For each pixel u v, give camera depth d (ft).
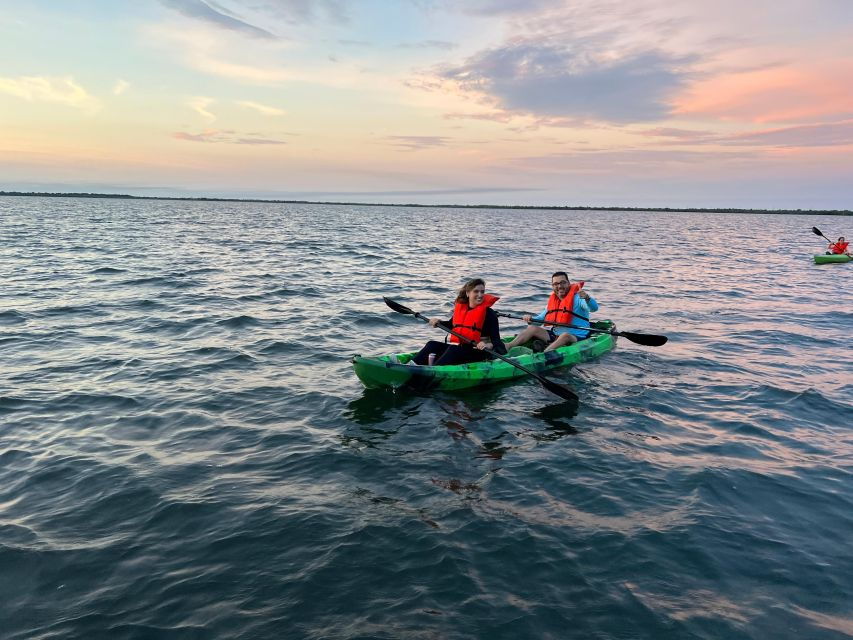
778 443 18.21
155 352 27.63
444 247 105.91
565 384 24.61
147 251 79.25
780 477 15.74
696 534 12.82
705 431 19.24
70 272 54.80
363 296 46.78
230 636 9.59
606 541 12.53
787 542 12.59
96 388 22.17
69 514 13.33
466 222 276.62
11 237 94.94
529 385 24.54
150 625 9.82
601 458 16.99
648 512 13.84
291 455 16.90
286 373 25.04
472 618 10.11
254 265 66.85
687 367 27.27
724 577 11.34
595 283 58.59
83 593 10.64
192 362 26.12
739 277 65.46
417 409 21.24
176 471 15.64
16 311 35.81
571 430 19.34
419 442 18.19
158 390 22.20
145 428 18.57
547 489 15.03
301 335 32.22
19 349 27.48
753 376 25.61
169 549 12.06
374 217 321.52
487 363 24.80
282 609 10.26
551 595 10.75
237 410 20.44
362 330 34.30
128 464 15.96
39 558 11.63
